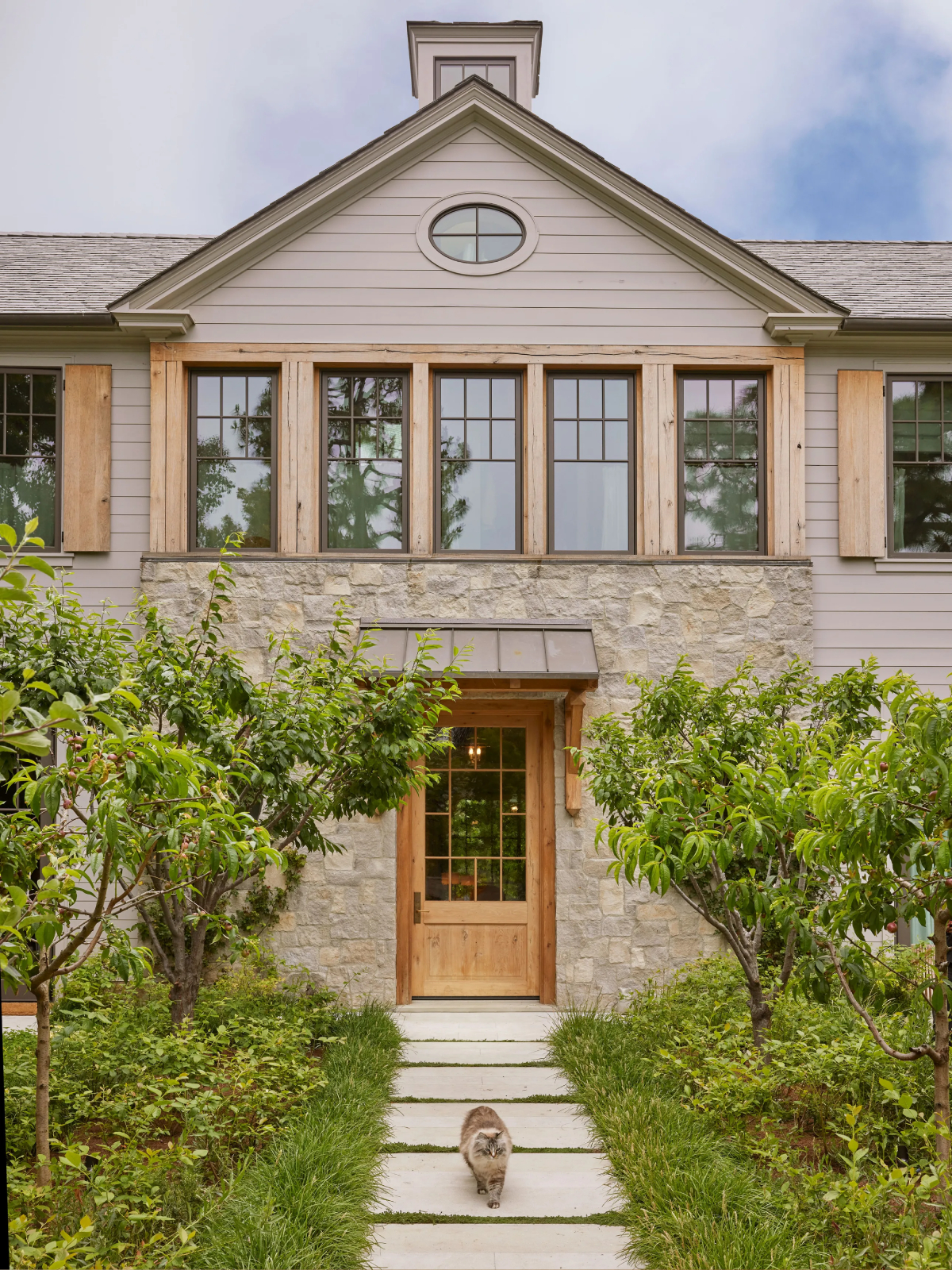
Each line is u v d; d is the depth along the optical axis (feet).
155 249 34.91
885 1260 11.02
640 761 19.01
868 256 34.60
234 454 26.84
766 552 26.94
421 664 19.40
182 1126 15.57
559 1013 24.09
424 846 26.40
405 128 26.68
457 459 27.07
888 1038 17.11
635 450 27.04
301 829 18.84
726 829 14.74
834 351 27.40
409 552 26.53
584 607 26.25
